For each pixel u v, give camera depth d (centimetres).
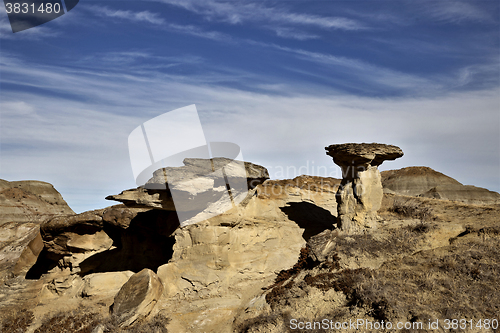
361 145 1780
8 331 1977
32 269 2759
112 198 1914
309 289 1584
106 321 1725
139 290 1806
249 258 2036
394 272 1523
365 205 1842
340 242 1769
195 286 1902
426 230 1734
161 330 1656
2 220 4056
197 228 1994
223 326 1644
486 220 1877
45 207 4675
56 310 2128
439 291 1350
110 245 2542
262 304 1667
